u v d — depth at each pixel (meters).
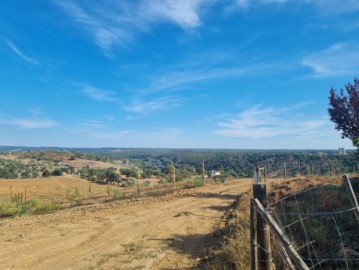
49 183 40.22
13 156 95.75
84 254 9.64
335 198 10.71
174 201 19.16
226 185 28.08
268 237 4.52
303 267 3.94
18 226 13.66
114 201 21.27
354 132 18.11
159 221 13.85
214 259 8.35
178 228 12.53
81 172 69.06
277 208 11.04
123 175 60.59
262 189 4.61
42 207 19.53
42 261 9.09
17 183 38.69
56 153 108.56
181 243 10.54
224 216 14.22
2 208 18.34
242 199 16.22
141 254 9.48
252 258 4.55
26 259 9.27
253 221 4.55
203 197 20.52
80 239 11.32
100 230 12.55
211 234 11.24
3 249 10.24
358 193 11.28
